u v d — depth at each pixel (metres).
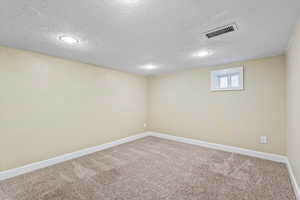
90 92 3.30
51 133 2.65
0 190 1.87
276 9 1.33
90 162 2.74
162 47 2.31
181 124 4.12
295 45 1.75
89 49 2.39
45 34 1.84
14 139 2.24
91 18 1.49
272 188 1.90
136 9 1.34
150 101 4.88
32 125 2.43
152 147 3.62
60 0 1.20
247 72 3.02
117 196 1.75
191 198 1.71
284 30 1.74
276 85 2.71
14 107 2.25
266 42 2.11
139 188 1.91
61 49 2.37
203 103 3.67
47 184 2.01
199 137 3.76
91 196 1.75
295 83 1.80
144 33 1.84
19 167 2.28
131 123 4.34
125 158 2.93
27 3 1.24
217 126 3.44
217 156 2.99
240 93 3.11
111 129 3.75
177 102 4.20
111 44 2.18
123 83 4.11
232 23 1.60
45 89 2.59
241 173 2.29
